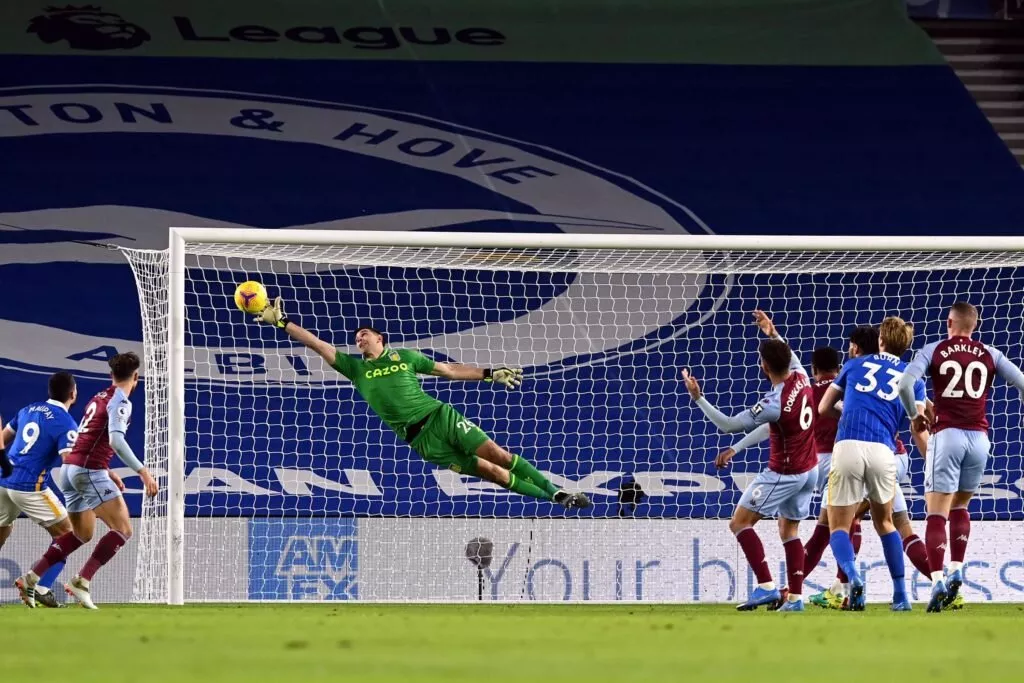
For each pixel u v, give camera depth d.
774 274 57.12
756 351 56.31
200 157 59.97
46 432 33.72
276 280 56.84
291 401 54.28
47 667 13.27
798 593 31.66
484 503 51.59
